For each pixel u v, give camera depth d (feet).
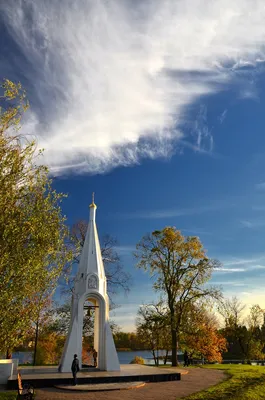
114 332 118.32
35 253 42.06
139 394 58.85
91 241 90.89
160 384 70.28
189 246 119.65
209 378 78.95
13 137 44.34
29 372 77.56
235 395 58.18
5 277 39.78
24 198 43.73
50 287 45.32
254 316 176.14
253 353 168.14
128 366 93.76
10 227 40.42
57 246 45.73
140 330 139.13
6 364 69.72
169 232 121.29
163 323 117.19
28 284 41.81
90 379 68.59
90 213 95.25
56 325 113.70
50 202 46.34
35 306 43.52
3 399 50.62
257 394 59.67
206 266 118.52
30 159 44.73
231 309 172.14
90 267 87.15
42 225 43.62
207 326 136.77
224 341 143.64
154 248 122.31
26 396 51.80
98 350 83.10
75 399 54.13
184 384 70.18
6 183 41.75
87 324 116.57
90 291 84.74
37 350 143.95
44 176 45.60
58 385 66.13
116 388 63.21
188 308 117.29
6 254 39.40
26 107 45.70
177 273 119.55
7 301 39.88
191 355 138.72
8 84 44.50
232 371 90.94
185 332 116.78
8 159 42.55
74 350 79.92
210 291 117.50
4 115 44.04
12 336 40.81
